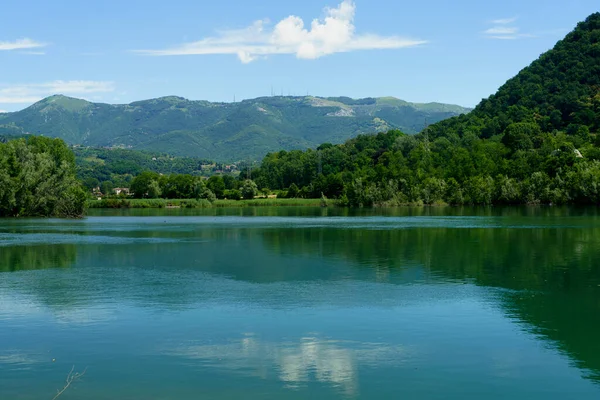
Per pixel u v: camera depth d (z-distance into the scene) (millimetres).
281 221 142000
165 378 29000
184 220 152125
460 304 43688
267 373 29578
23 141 159375
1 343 34531
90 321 39375
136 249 80250
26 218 154625
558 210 171875
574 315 40344
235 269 61406
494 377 29078
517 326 37656
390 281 53406
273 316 40375
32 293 48656
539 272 57594
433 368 30188
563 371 29859
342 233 102938
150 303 44594
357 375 29297
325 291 48969
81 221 146500
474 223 123062
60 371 30000
